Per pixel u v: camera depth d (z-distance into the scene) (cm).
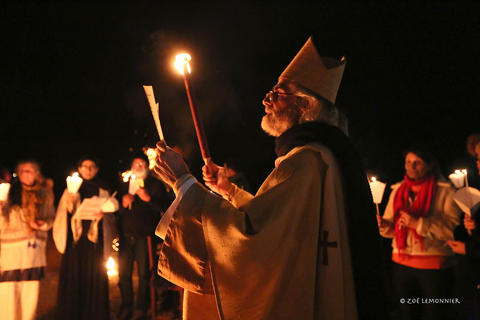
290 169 147
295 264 142
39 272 419
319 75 167
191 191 159
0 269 401
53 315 512
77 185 410
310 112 167
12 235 408
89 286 436
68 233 439
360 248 145
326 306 140
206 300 165
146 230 492
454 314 333
